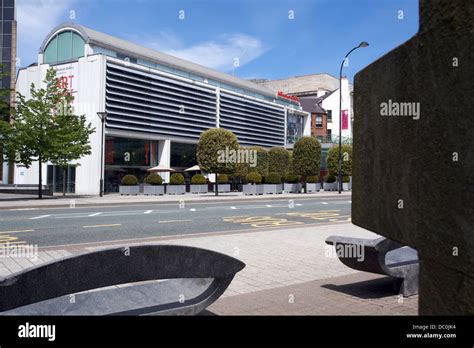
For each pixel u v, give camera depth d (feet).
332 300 15.08
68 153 76.18
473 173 4.24
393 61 5.84
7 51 167.43
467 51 4.31
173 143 128.26
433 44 4.87
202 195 101.96
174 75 122.72
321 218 50.70
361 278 19.04
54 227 38.40
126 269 9.13
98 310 9.54
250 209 63.41
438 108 4.79
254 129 161.07
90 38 104.63
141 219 46.50
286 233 35.14
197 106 131.95
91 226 39.47
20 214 50.11
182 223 43.24
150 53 127.44
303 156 119.85
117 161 110.52
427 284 5.07
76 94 103.40
